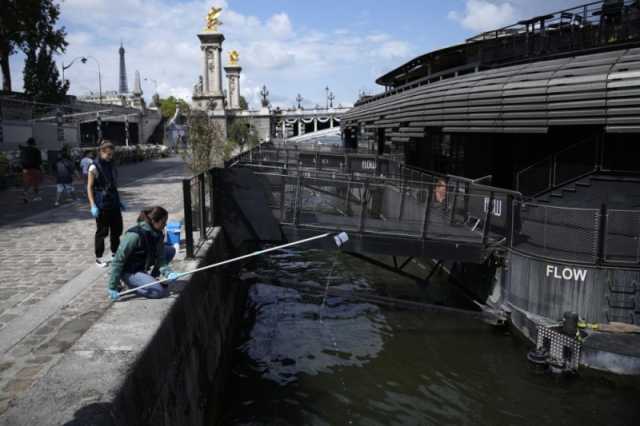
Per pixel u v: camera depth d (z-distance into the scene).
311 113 77.19
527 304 9.39
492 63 14.05
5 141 27.17
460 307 11.61
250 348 9.58
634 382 7.54
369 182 11.65
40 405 3.40
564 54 11.29
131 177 25.00
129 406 3.74
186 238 7.71
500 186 13.70
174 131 53.59
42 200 15.56
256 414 7.32
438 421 7.16
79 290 6.57
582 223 9.99
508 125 10.91
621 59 9.22
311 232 10.73
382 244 10.59
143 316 5.12
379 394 7.89
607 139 10.50
